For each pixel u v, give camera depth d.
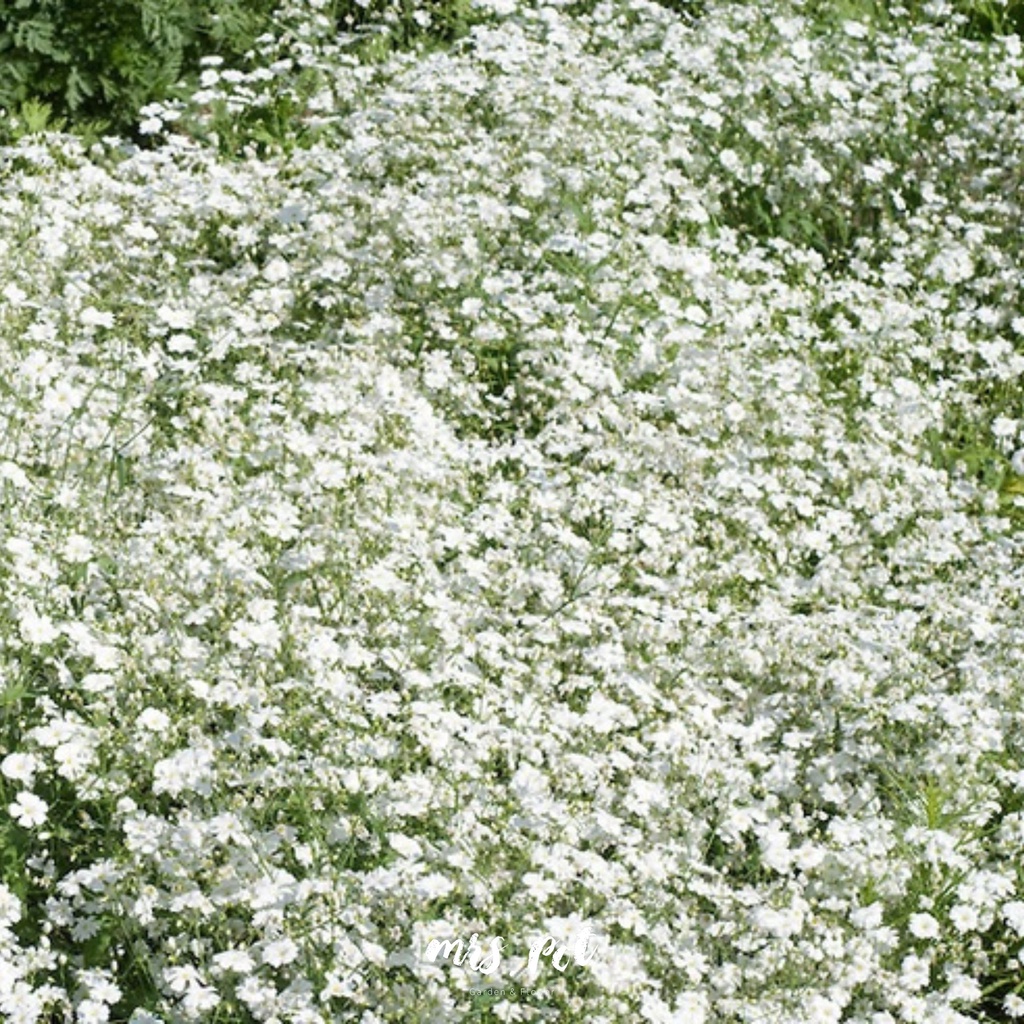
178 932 5.87
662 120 10.88
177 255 9.45
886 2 13.53
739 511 8.25
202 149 10.76
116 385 8.10
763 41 12.02
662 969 6.01
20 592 6.60
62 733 6.04
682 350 9.13
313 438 7.82
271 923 5.62
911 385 9.29
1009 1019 6.50
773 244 10.38
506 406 8.88
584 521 8.12
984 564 8.44
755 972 5.96
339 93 11.11
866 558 8.42
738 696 7.31
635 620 7.44
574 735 6.83
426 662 6.95
